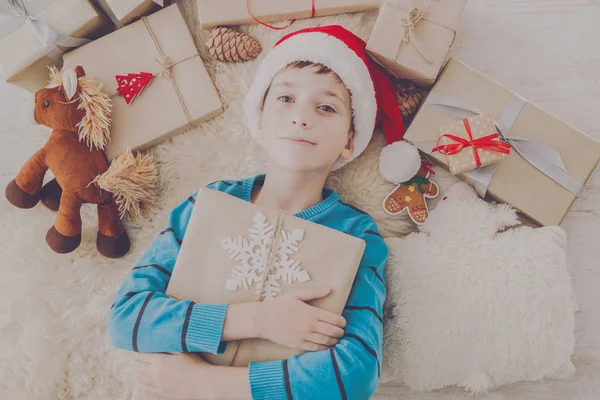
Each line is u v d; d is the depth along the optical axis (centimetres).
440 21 112
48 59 122
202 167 126
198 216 96
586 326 120
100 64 121
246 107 114
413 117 122
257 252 94
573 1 128
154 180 122
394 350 111
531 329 106
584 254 122
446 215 113
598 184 122
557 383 120
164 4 127
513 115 115
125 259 125
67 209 116
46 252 124
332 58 103
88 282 123
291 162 103
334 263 93
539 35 128
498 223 113
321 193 114
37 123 117
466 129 112
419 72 113
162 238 104
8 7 115
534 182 114
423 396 121
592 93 126
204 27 123
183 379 89
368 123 110
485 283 107
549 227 112
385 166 115
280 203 109
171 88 122
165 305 91
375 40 112
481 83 116
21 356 117
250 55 124
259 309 88
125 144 121
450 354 108
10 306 120
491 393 120
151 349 91
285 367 86
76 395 119
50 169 117
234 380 87
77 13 118
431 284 109
